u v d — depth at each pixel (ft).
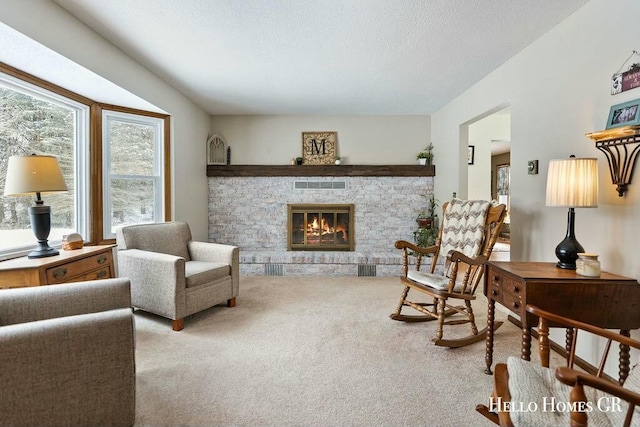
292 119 16.37
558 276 5.57
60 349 4.05
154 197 12.28
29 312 5.04
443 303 7.59
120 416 4.49
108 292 5.58
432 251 9.43
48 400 4.01
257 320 9.05
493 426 4.88
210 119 16.22
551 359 7.03
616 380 6.04
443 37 8.27
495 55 9.36
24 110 8.27
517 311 5.62
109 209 10.88
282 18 7.36
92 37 7.91
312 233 16.25
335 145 16.34
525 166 8.87
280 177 16.02
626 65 5.94
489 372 6.37
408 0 6.67
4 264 6.22
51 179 7.13
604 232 6.44
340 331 8.32
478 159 18.06
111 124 11.00
